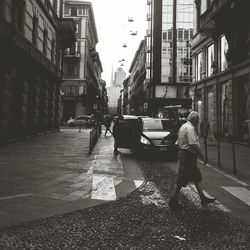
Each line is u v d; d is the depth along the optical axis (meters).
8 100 17.36
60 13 32.97
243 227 5.20
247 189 8.06
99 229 4.97
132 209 6.12
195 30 31.06
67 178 8.84
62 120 56.75
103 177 9.16
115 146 14.92
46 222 5.23
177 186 6.33
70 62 59.97
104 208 6.14
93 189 7.67
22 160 11.88
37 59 22.02
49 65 26.83
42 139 21.98
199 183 6.39
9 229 4.86
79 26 60.44
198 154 6.33
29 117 22.61
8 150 14.89
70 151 15.31
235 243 4.51
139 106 86.50
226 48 23.31
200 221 5.47
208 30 25.19
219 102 24.50
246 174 10.09
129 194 7.32
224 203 6.73
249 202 6.85
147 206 6.36
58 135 26.88
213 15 22.03
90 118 49.00
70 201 6.56
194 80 31.03
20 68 19.34
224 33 22.72
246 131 19.97
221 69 24.23
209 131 22.08
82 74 59.97
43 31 25.36
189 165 6.34
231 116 21.64
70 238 4.57
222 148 18.20
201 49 28.61
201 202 6.36
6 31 15.87
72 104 59.72
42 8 24.20
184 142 6.41
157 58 58.75
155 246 4.34
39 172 9.58
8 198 6.58
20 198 6.62
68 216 5.59
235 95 21.33
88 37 64.56
